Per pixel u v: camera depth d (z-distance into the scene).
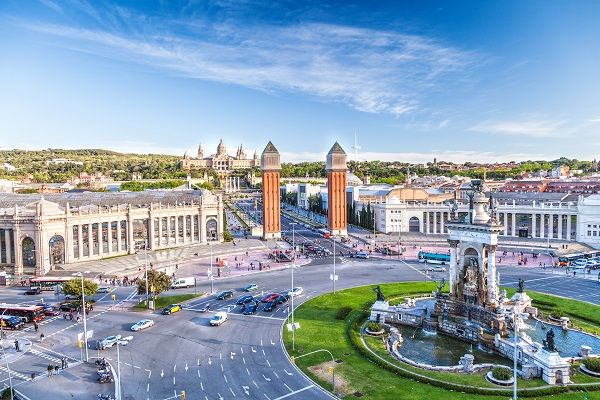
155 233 186.12
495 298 90.56
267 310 104.75
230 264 160.88
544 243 184.25
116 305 111.12
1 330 90.56
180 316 102.38
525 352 73.88
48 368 73.50
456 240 97.25
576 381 68.00
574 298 112.12
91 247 161.38
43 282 128.75
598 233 180.25
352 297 114.69
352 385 67.88
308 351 81.19
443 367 73.19
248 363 76.44
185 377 71.56
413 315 96.75
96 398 65.38
